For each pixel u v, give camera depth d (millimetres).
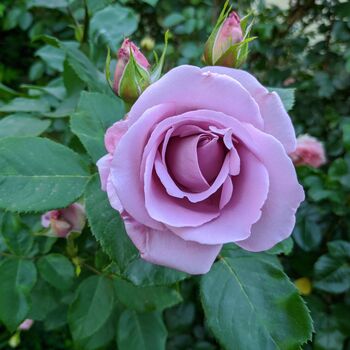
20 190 216
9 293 282
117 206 174
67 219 277
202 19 513
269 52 586
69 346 627
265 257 266
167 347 500
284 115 179
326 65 588
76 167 227
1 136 297
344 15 545
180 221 166
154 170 172
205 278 233
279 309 222
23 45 804
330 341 454
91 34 348
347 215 483
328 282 445
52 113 327
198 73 166
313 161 444
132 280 221
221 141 172
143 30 585
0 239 306
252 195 170
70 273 297
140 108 169
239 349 217
